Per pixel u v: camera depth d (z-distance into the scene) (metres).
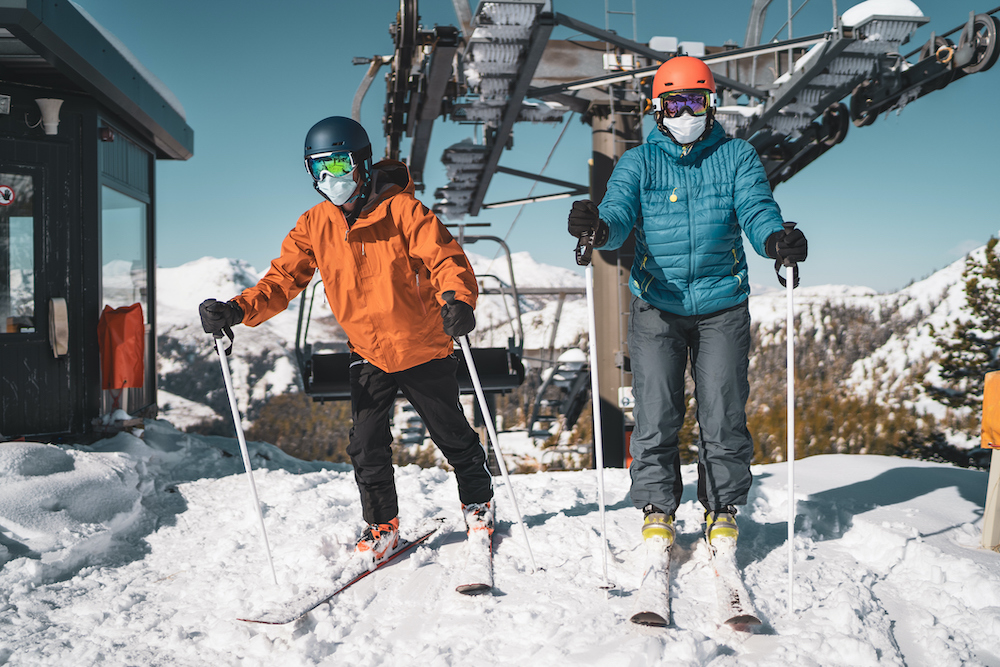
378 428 2.51
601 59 8.89
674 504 2.37
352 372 2.57
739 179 2.29
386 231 2.27
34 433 4.93
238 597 2.29
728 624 1.89
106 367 5.12
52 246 5.02
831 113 8.16
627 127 9.41
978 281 31.42
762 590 2.16
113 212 5.73
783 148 9.25
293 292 2.44
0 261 4.84
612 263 9.77
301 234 2.40
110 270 5.62
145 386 6.38
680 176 2.33
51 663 1.92
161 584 2.51
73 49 4.42
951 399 31.12
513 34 6.33
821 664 1.75
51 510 3.04
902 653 1.86
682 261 2.32
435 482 3.98
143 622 2.16
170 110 6.36
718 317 2.36
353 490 3.70
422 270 2.35
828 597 2.13
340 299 2.33
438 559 2.55
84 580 2.58
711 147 2.35
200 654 1.95
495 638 1.92
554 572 2.36
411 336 2.36
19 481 3.10
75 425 5.07
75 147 5.13
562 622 1.98
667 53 7.14
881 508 3.13
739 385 2.33
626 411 9.65
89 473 3.39
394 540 2.54
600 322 9.81
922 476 3.79
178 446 4.89
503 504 3.31
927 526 2.85
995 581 2.14
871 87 7.18
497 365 7.88
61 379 5.04
